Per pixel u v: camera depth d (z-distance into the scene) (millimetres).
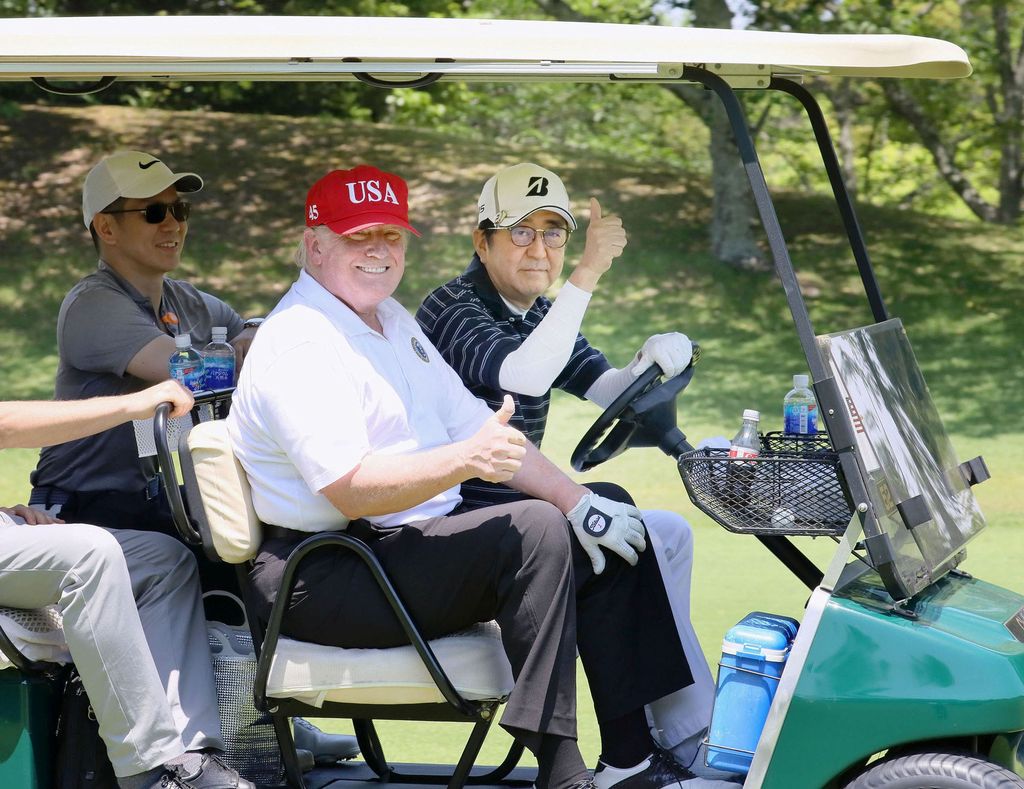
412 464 8609
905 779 7809
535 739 8617
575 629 8742
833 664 8031
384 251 9422
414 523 9078
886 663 7934
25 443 9156
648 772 9016
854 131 50250
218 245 39625
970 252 42594
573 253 39656
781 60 8148
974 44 43719
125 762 8953
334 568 8906
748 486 8570
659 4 40625
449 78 9164
